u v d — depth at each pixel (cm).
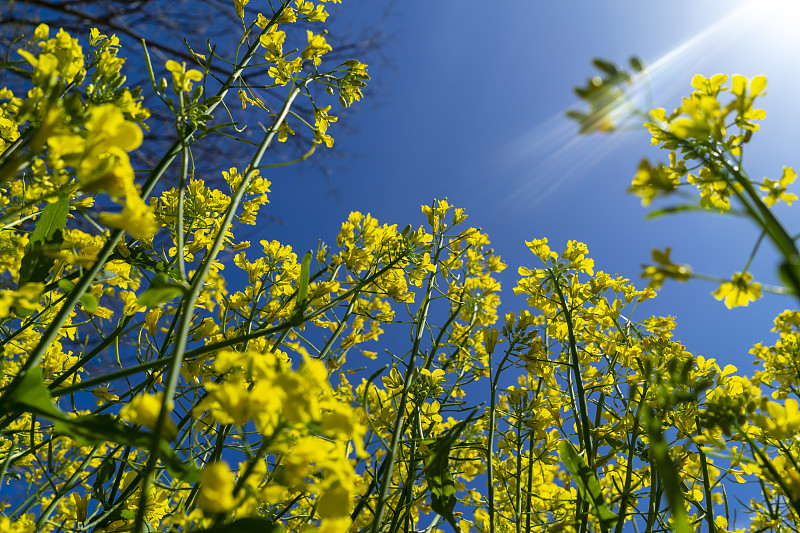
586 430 41
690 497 44
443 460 36
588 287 59
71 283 26
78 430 19
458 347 62
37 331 44
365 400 33
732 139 24
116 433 19
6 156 26
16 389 19
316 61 47
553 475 61
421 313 55
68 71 27
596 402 52
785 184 24
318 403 17
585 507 39
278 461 22
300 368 18
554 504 52
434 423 51
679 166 25
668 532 42
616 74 17
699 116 23
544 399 52
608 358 56
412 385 50
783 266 15
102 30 129
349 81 47
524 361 52
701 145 23
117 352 40
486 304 69
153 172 30
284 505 43
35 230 30
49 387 37
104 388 41
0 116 33
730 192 24
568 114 17
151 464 17
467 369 62
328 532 16
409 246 53
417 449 45
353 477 17
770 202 25
